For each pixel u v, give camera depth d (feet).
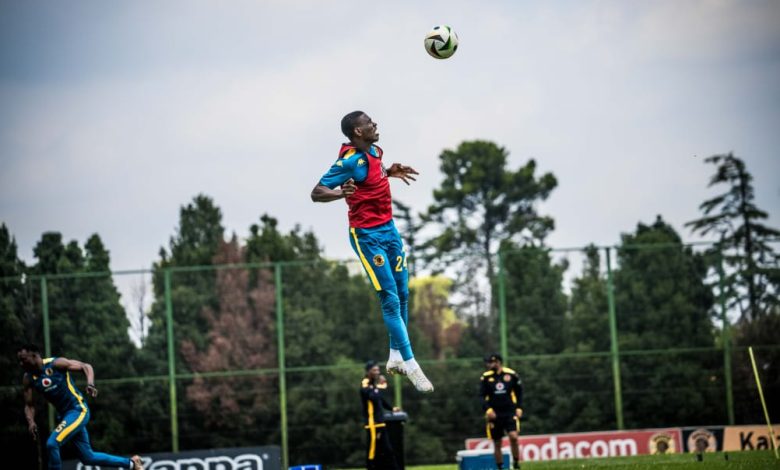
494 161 270.67
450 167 273.54
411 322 153.28
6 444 146.41
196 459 113.91
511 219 271.69
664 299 151.94
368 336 152.56
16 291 151.23
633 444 135.44
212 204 219.41
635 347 151.12
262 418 150.41
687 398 149.89
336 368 151.23
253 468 114.11
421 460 149.07
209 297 153.07
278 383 151.02
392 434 103.76
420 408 150.41
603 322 152.05
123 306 152.87
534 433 149.89
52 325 151.53
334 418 150.10
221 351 151.53
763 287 152.25
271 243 184.24
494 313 153.17
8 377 148.36
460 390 150.92
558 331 152.05
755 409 149.69
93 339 151.53
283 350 151.53
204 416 150.30
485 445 137.28
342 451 149.48
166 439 149.89
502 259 153.99
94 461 83.71
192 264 192.13
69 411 82.84
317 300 153.17
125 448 149.28
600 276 153.17
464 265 155.02
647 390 150.30
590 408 150.30
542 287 152.97
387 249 56.49
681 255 153.17
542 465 108.06
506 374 103.40
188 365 151.33
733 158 246.27
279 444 150.00
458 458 105.81
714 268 152.87
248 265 153.69
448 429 149.89
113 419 149.69
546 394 150.82
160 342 151.84
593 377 150.92
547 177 271.49
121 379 150.51
